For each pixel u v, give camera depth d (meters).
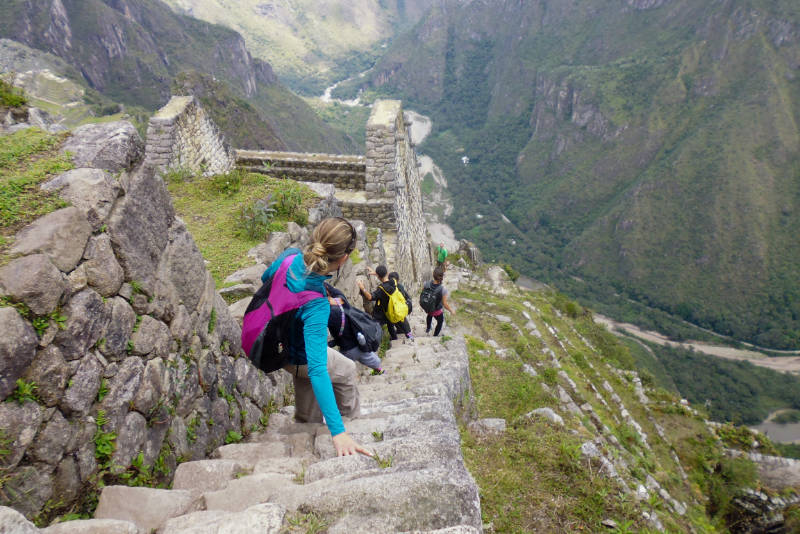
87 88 168.12
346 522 1.85
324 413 2.56
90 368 2.31
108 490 2.34
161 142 12.91
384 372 6.83
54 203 2.36
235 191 8.79
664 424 21.20
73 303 2.21
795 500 17.62
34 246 2.09
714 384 168.00
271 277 2.75
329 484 2.23
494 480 5.04
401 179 18.22
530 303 29.34
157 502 2.36
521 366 11.52
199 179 9.48
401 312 8.35
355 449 2.59
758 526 17.50
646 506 5.31
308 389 3.77
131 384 2.62
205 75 144.75
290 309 2.57
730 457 19.41
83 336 2.26
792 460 19.02
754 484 18.09
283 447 3.41
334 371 3.45
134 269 2.73
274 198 8.12
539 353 17.89
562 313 35.78
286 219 7.82
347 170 17.33
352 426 3.56
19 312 1.94
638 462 13.69
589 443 5.68
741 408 156.25
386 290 8.33
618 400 19.44
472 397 7.67
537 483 5.08
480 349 12.57
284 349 2.79
